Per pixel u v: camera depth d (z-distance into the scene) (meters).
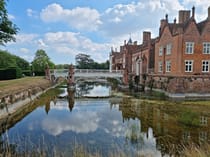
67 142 10.99
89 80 78.56
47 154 9.02
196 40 35.38
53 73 49.66
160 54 42.38
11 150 9.52
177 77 30.38
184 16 39.97
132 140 11.20
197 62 35.56
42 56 79.94
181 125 14.29
